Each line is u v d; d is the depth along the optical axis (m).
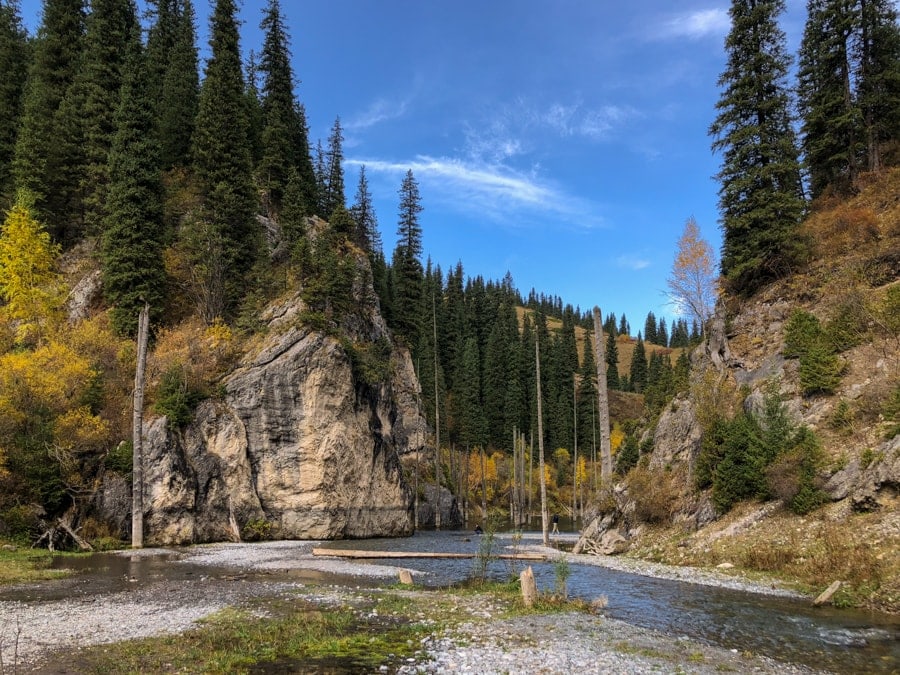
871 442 21.02
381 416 48.56
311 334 42.06
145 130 46.84
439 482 66.56
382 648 11.78
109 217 43.19
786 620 14.41
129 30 59.91
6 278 41.47
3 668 10.02
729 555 22.12
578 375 132.25
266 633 12.81
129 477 32.75
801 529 20.70
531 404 103.12
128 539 31.89
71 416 31.50
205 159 52.81
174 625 13.51
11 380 30.84
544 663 10.76
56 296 42.69
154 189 44.97
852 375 24.61
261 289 46.75
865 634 13.05
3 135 51.53
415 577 22.27
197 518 35.00
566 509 90.75
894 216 31.22
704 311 37.06
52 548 27.75
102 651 11.27
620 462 44.81
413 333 76.12
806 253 31.95
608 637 12.86
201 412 37.50
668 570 22.50
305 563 25.88
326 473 40.09
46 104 51.75
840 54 38.09
